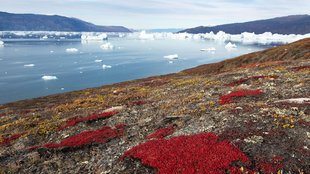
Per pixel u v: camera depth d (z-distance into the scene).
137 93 49.31
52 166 21.31
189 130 22.14
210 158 16.02
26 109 54.06
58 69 184.75
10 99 109.12
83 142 24.09
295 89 29.95
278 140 17.61
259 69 53.22
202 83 46.34
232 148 16.91
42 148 23.89
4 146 28.84
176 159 16.58
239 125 20.50
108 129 27.64
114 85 87.06
